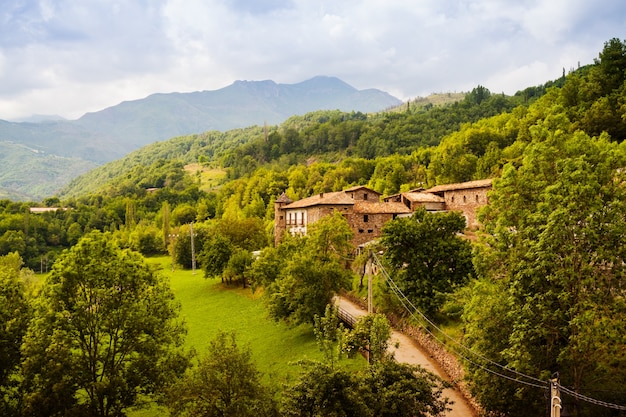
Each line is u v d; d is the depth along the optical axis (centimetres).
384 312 5053
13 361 3145
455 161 11462
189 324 6406
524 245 2584
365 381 2420
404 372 2494
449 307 4259
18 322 3155
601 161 2700
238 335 5728
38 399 2777
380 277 5128
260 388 2477
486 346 2736
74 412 2831
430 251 4531
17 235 15175
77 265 3152
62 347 2814
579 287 2406
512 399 2645
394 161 15300
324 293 5172
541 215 2520
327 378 2280
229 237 9800
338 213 6369
